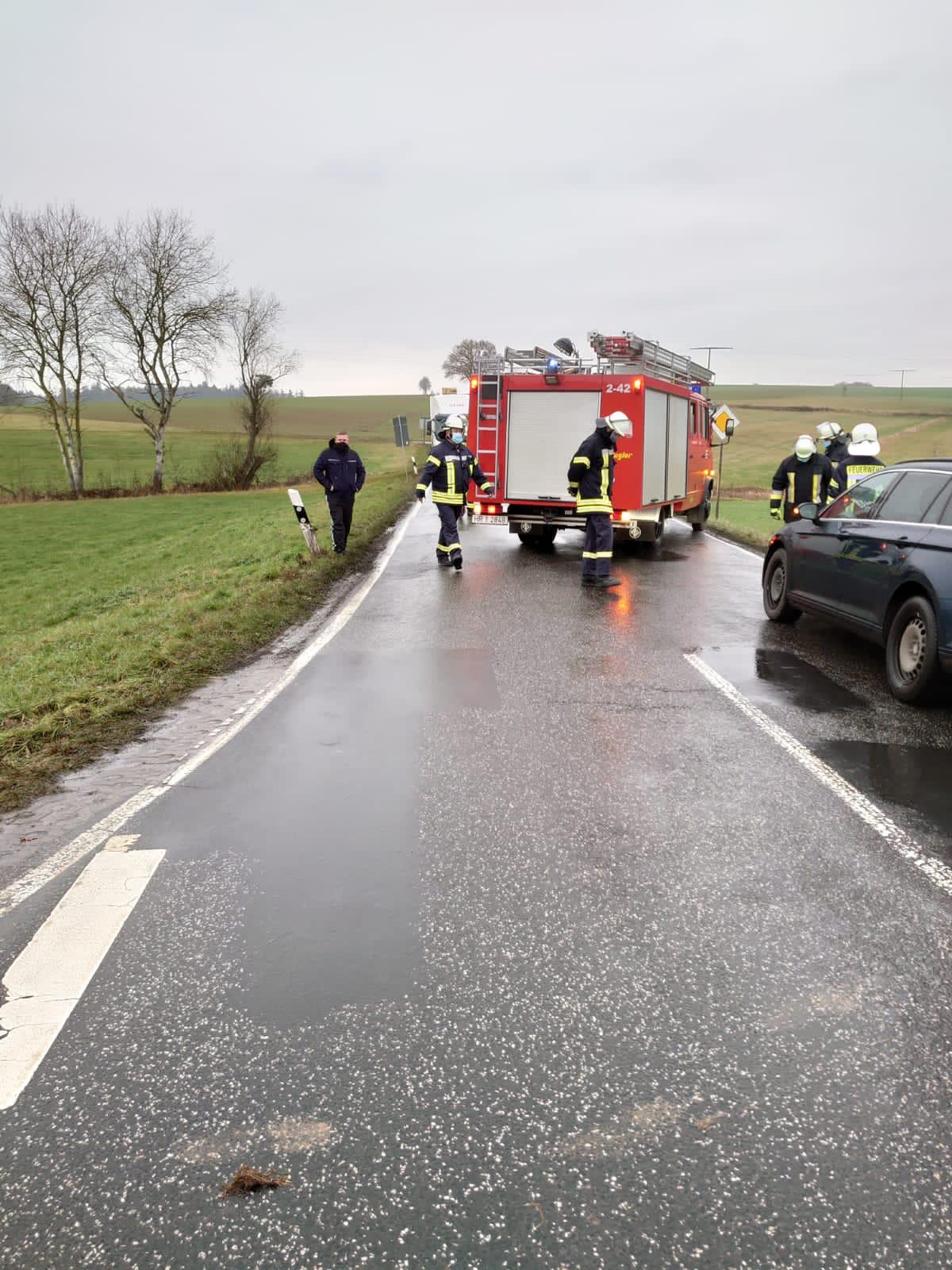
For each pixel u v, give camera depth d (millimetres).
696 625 9203
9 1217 2057
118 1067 2551
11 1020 2764
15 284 45562
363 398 143375
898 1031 2689
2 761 5195
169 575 16359
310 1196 2104
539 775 4883
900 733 5719
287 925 3303
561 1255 1953
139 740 5613
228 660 7777
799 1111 2365
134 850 3955
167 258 48531
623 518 13977
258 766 5055
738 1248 1970
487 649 8070
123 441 81688
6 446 75312
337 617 9664
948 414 106188
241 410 52906
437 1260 1942
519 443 14500
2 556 24797
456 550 13086
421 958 3078
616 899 3486
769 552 9602
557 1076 2498
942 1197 2100
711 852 3920
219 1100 2416
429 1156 2219
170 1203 2088
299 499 13961
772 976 2971
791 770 4996
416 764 5055
